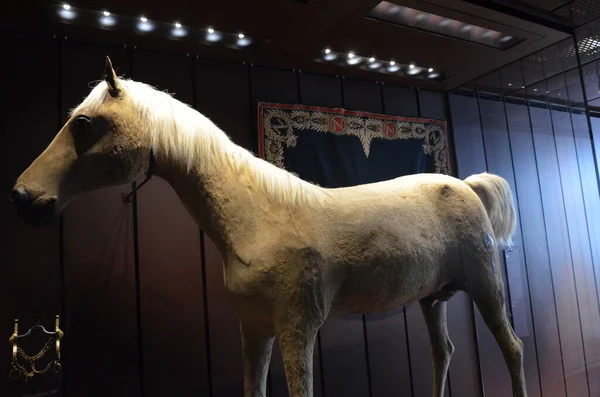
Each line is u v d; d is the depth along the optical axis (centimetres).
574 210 260
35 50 197
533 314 279
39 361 179
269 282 127
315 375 229
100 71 207
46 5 178
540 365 276
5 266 181
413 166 273
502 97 299
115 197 203
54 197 116
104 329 193
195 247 215
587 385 268
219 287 217
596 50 242
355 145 258
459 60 254
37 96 195
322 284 133
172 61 222
